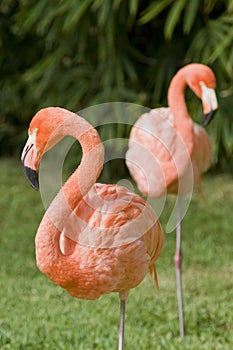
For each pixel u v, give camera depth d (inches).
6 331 341.1
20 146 799.7
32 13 625.6
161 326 351.3
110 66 659.4
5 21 744.3
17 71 768.3
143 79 697.0
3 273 446.6
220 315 366.6
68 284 243.1
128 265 245.3
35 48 751.7
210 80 361.4
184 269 457.1
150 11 573.0
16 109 753.0
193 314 367.6
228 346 322.0
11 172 730.2
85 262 238.7
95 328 349.1
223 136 620.7
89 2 587.2
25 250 497.4
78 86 681.6
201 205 613.9
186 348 317.7
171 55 672.4
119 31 663.1
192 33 664.4
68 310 379.2
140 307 381.4
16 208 603.5
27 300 398.0
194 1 570.9
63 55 678.5
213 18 669.9
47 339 331.9
